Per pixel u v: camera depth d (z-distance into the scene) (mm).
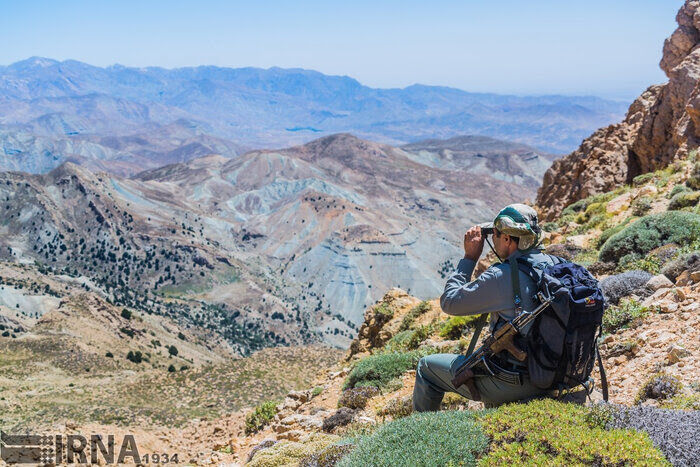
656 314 10586
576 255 20047
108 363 172500
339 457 6641
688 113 32625
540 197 54656
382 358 14836
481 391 5352
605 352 10430
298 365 83938
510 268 4992
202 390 74500
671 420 4859
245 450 15383
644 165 39594
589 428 4719
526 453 4469
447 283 5465
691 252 12797
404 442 5164
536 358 4773
